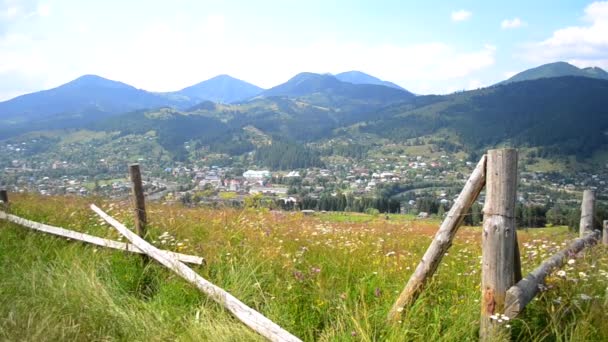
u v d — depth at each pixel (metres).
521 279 4.50
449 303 4.83
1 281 5.87
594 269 5.39
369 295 5.25
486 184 4.09
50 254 7.26
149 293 5.98
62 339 4.48
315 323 4.84
